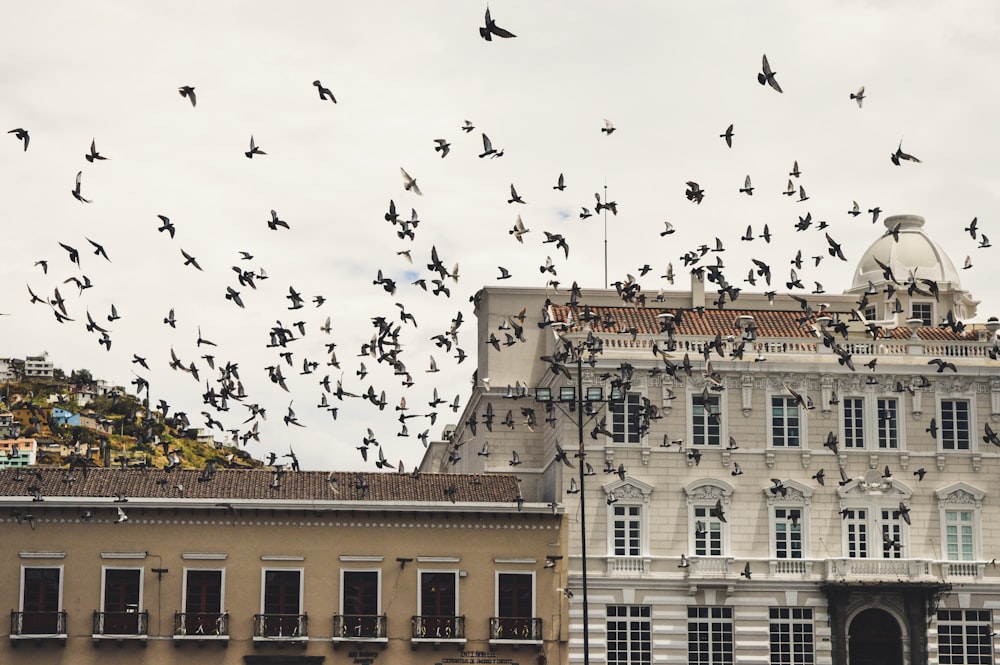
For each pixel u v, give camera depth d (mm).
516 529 91250
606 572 90938
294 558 89750
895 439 93938
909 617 91562
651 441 92625
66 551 88562
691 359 93312
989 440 88438
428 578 90375
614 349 93438
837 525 92688
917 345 95000
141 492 90688
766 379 93750
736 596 91375
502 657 89812
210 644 88500
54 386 172875
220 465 161250
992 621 92250
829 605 91312
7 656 87250
